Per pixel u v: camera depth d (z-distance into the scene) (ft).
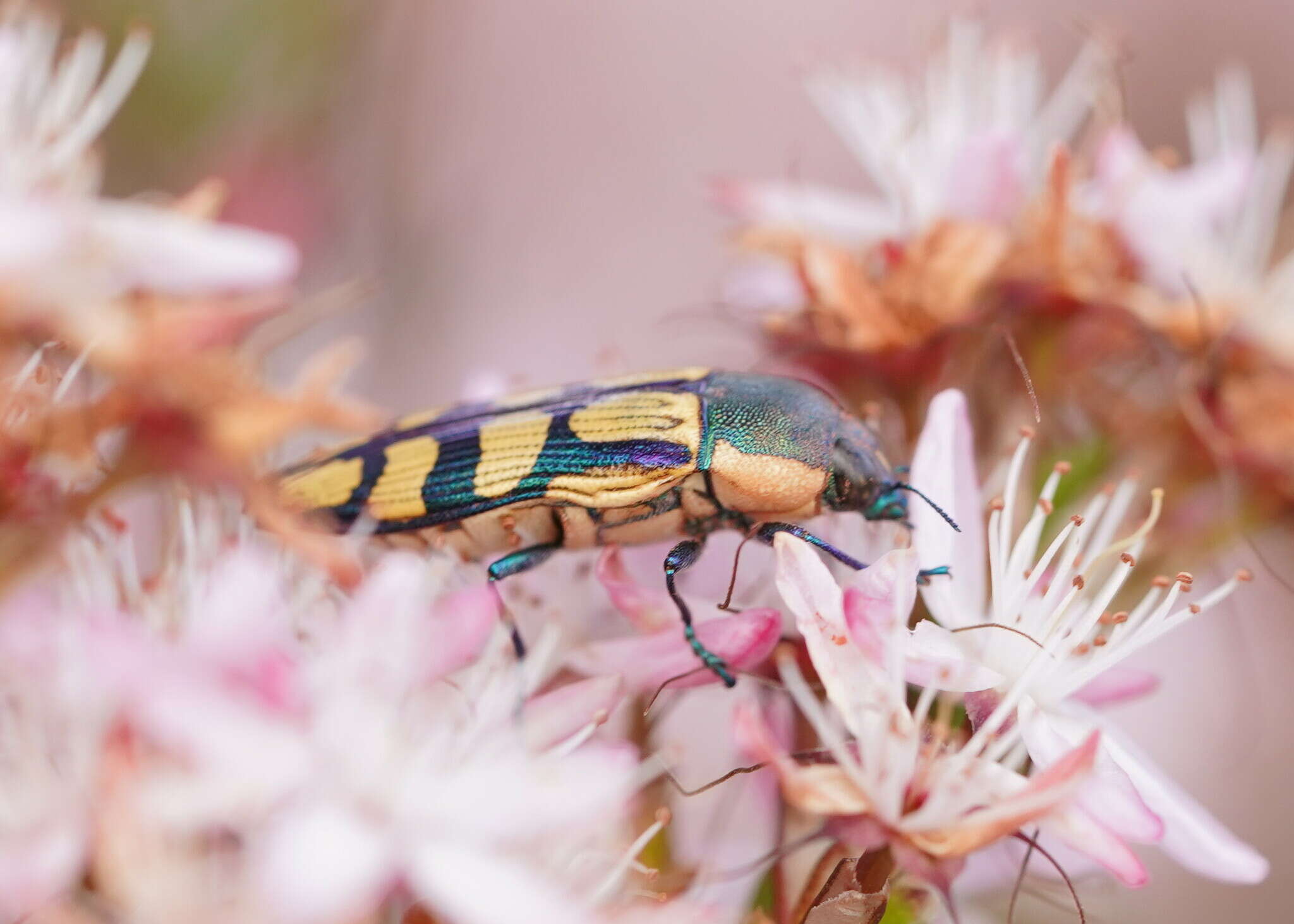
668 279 0.51
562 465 0.30
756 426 0.30
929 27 0.37
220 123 0.35
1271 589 0.38
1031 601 0.30
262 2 0.35
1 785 0.27
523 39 0.51
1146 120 0.51
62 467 0.29
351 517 0.30
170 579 0.29
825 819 0.28
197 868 0.27
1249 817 0.38
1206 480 0.33
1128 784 0.28
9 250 0.30
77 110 0.32
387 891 0.27
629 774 0.28
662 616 0.29
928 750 0.29
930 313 0.33
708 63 0.55
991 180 0.33
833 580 0.29
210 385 0.30
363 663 0.28
